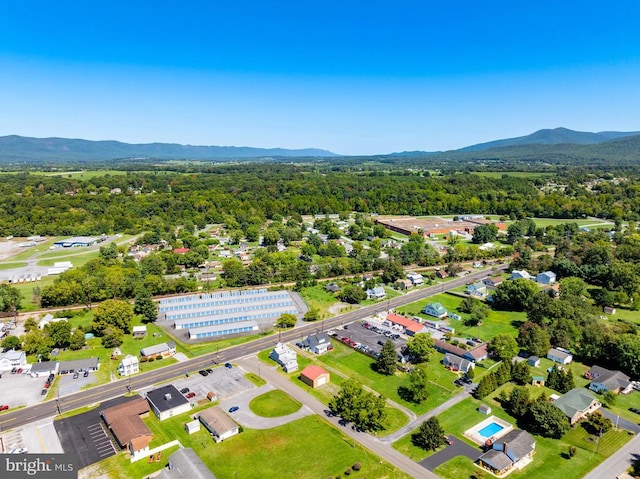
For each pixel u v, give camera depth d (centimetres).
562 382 11838
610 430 10219
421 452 9381
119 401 11206
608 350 13275
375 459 9125
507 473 8731
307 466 8906
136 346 14512
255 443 9606
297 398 11488
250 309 17575
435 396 11662
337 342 15012
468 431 10131
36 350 13512
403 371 13012
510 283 18338
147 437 9400
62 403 11112
